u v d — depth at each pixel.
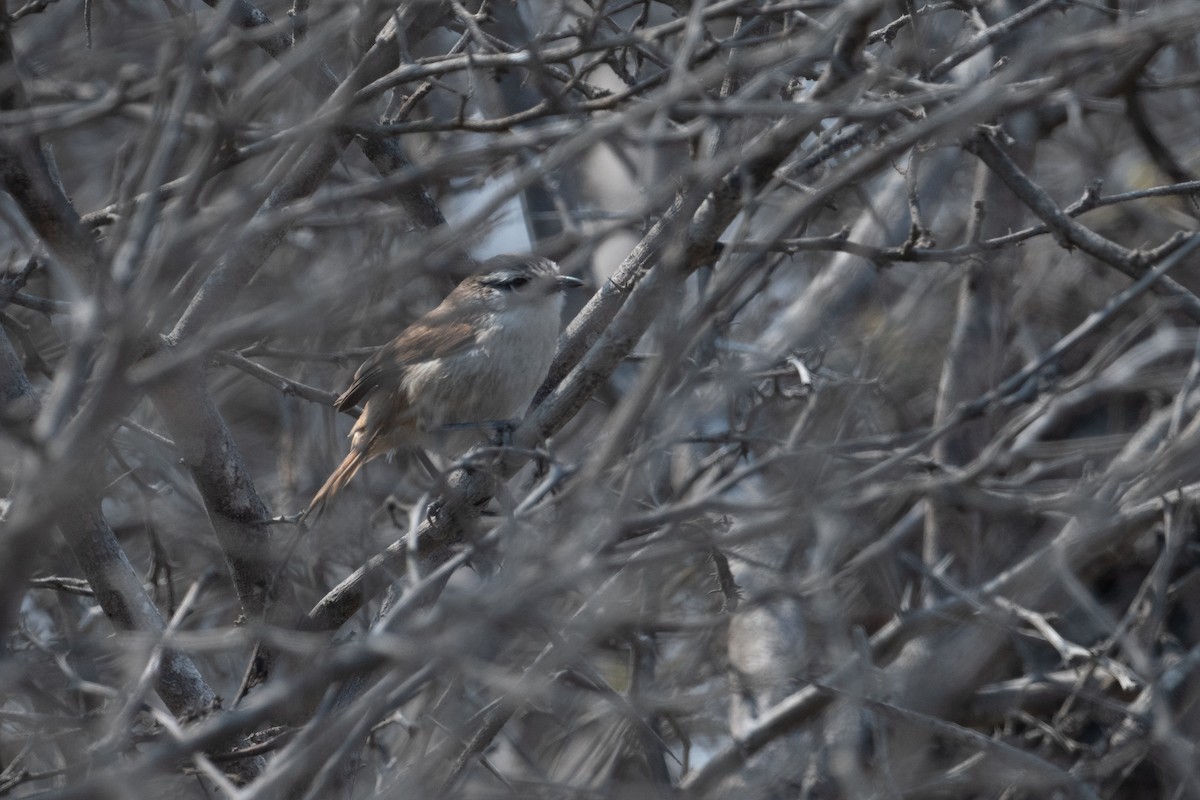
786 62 9.63
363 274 7.54
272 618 12.01
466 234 8.49
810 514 8.80
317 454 17.72
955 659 13.47
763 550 14.26
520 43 15.96
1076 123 17.27
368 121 11.52
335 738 8.09
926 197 17.59
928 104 11.40
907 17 12.02
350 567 14.59
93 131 18.83
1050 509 12.76
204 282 11.42
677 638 14.43
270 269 16.31
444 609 7.52
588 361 11.20
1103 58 10.80
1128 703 15.38
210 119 9.02
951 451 15.77
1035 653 17.36
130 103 9.91
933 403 17.64
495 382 13.68
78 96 10.96
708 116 9.67
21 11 11.52
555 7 13.89
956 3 12.05
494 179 15.47
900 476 12.77
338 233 16.91
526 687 7.33
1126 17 13.87
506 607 7.40
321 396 13.98
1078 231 11.81
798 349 13.77
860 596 15.72
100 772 8.10
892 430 16.80
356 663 7.24
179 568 16.48
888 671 13.85
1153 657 15.11
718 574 11.43
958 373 16.25
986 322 16.44
